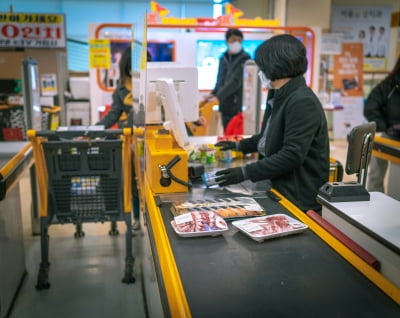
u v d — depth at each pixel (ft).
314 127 6.30
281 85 6.60
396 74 11.37
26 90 10.91
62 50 20.52
